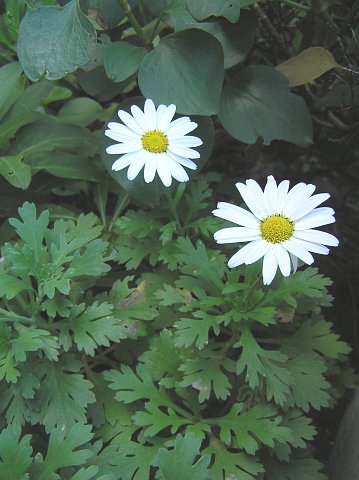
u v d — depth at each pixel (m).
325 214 0.29
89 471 0.30
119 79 0.38
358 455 0.36
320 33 0.45
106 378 0.34
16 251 0.33
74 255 0.34
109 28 0.39
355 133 0.45
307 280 0.34
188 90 0.38
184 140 0.34
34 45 0.35
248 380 0.35
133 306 0.37
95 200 0.45
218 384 0.34
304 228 0.29
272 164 0.58
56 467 0.30
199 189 0.40
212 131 0.40
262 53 0.49
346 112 0.45
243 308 0.34
